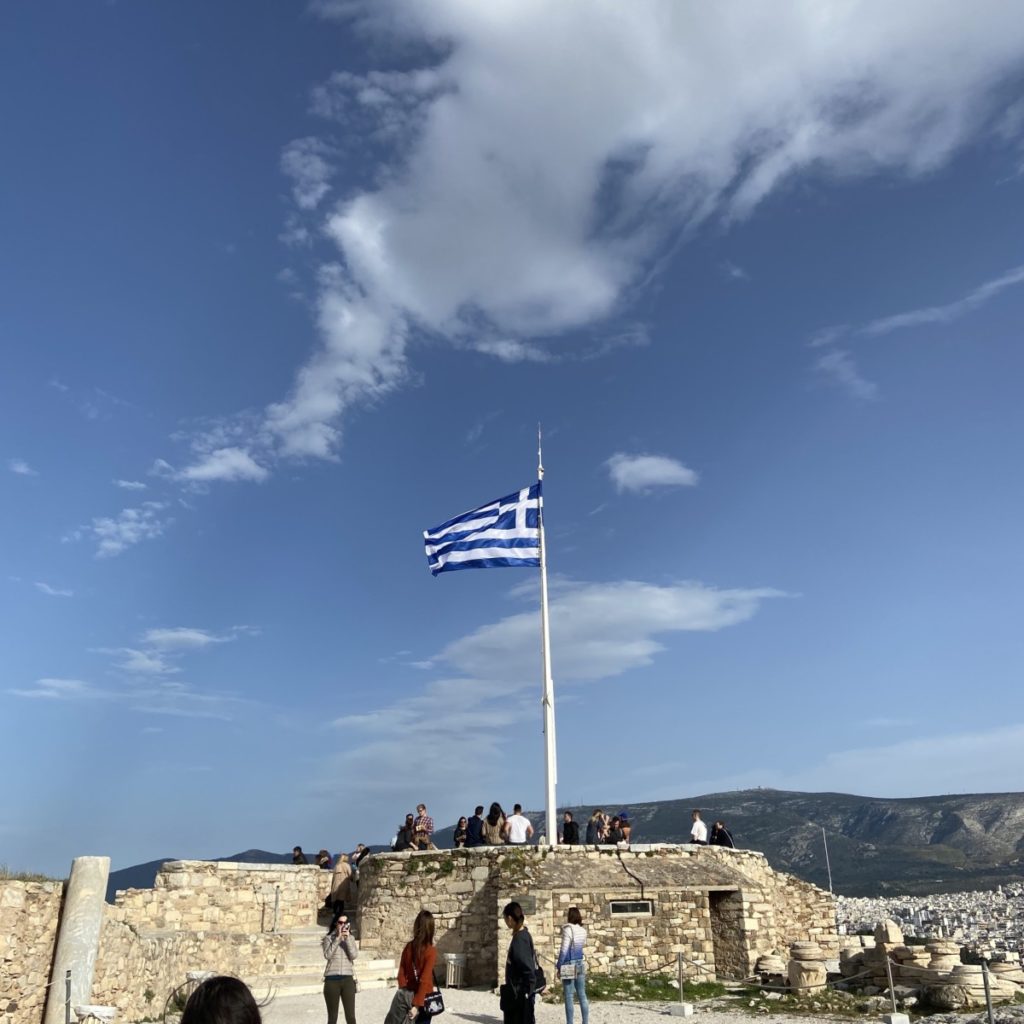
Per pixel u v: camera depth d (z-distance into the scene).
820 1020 21.11
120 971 18.27
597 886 27.19
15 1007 15.65
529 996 15.93
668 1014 21.80
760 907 28.30
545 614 31.45
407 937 28.56
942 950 24.52
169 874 28.08
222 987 4.27
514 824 30.55
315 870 32.34
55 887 17.17
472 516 32.84
